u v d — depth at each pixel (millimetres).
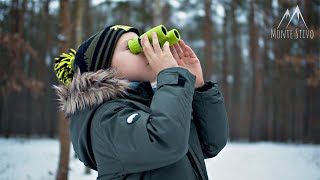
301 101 20203
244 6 16719
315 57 12141
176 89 1208
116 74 1341
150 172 1231
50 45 14195
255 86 19078
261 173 8195
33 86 10703
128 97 1324
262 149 13734
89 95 1269
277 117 20984
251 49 18188
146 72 1365
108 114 1234
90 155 1315
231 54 23156
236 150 13188
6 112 18281
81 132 1299
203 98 1464
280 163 9820
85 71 1398
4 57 8500
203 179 1352
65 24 5027
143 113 1216
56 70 1603
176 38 1342
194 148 1392
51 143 14484
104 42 1385
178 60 1516
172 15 18594
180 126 1160
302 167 9164
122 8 13469
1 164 8672
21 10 12148
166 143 1136
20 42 8328
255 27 16922
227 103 20031
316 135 18578
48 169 8195
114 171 1222
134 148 1154
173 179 1241
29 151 11336
